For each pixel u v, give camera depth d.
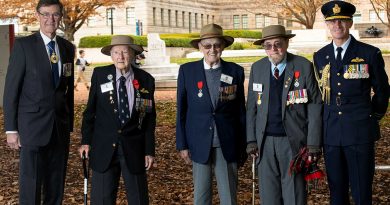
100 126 6.65
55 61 6.77
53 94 6.74
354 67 6.46
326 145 6.61
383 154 11.66
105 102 6.62
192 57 43.00
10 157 11.93
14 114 6.69
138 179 6.64
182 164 10.97
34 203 6.75
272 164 6.57
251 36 61.72
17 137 6.71
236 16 91.50
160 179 9.83
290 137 6.42
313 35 49.22
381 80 6.48
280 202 6.66
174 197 8.77
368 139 6.48
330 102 6.55
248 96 6.69
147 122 6.77
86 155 6.77
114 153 6.57
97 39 45.22
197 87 6.59
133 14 74.00
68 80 6.93
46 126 6.72
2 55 21.02
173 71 30.72
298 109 6.46
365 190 6.54
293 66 6.49
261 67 6.59
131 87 6.68
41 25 6.73
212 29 6.51
